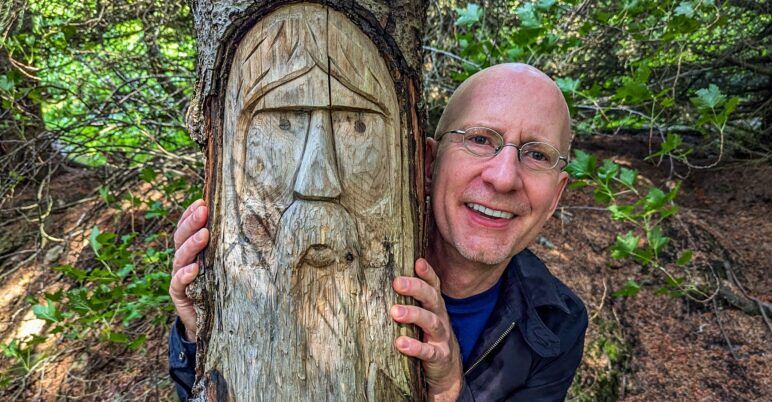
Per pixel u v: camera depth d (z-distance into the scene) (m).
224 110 0.49
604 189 0.98
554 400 0.75
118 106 1.34
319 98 0.47
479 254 0.62
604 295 1.39
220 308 0.49
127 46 1.48
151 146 1.51
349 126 0.48
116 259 1.02
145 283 0.94
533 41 1.02
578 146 2.03
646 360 1.35
